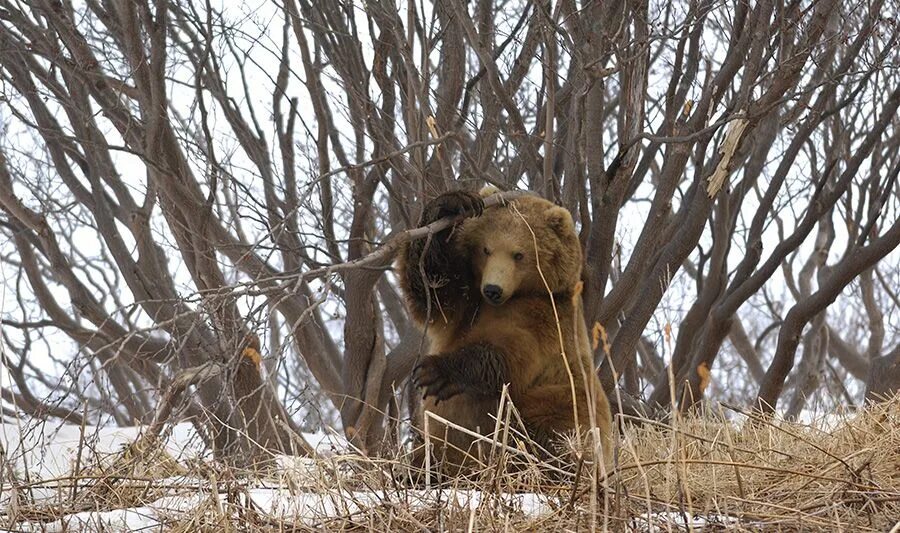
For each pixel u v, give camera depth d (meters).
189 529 6.87
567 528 6.61
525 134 12.66
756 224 17.14
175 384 8.72
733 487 7.85
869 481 7.38
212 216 14.68
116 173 16.45
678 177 13.32
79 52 14.39
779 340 16.56
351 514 7.07
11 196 16.75
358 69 14.99
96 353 7.32
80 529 7.05
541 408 9.09
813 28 12.76
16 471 9.37
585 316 12.32
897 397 9.71
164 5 13.66
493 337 9.24
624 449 9.13
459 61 14.15
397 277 9.95
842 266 15.84
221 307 7.66
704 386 6.77
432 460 9.18
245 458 8.80
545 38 12.28
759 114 11.52
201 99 14.59
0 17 14.45
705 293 17.48
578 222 15.13
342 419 14.95
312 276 7.72
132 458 8.64
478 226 9.63
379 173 14.29
